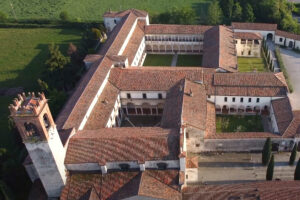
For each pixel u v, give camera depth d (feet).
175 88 301.63
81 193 224.74
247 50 397.19
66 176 232.32
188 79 307.78
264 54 400.26
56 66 357.61
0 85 398.01
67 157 231.91
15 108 197.47
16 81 402.72
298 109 309.83
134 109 325.83
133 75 318.86
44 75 374.02
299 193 195.21
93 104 286.87
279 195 196.85
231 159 267.18
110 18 454.81
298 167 225.76
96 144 234.38
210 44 372.58
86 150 233.14
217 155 272.51
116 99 303.48
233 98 303.07
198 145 270.67
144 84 310.24
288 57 391.86
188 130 259.39
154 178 223.10
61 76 361.71
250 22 449.06
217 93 302.66
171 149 225.35
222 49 354.74
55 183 229.25
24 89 383.86
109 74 323.16
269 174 232.94
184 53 421.18
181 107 270.05
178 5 561.02
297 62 381.40
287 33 408.46
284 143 260.83
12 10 600.39
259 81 302.66
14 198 240.73
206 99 293.84
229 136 263.49
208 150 272.92
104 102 294.46
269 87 298.15
